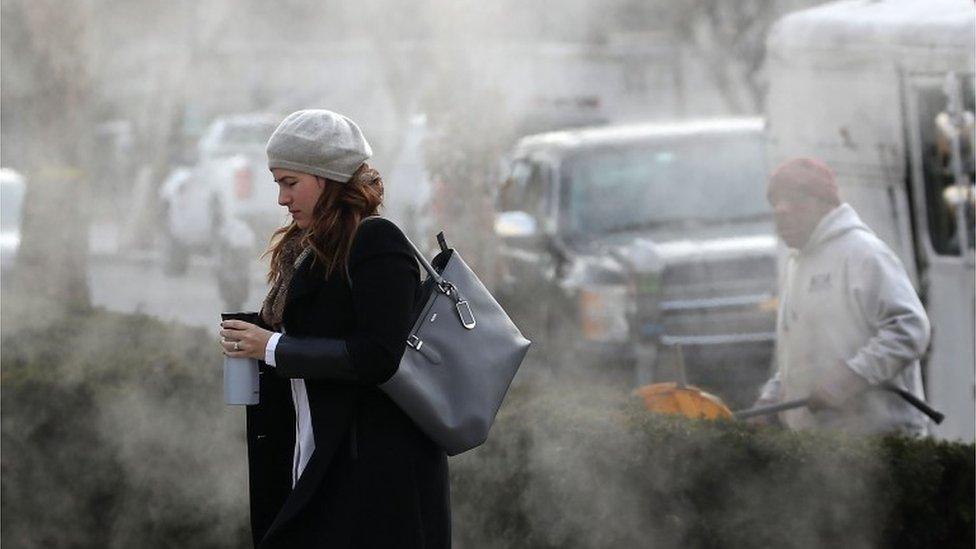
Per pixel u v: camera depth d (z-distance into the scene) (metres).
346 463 10.57
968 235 19.11
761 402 16.45
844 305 15.09
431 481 10.75
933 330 19.66
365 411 10.63
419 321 10.66
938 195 19.78
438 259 11.01
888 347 14.73
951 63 19.34
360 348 10.27
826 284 15.22
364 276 10.40
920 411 15.02
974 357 19.11
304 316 10.61
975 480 12.69
